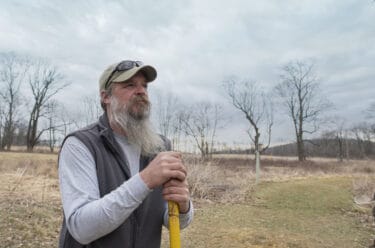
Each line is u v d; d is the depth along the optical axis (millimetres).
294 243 5805
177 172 1345
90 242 1317
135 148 1604
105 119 1600
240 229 6484
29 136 49344
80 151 1395
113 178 1426
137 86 1626
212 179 11523
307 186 13297
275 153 60844
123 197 1243
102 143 1479
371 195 11203
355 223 7508
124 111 1570
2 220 5148
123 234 1394
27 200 6906
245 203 9336
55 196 7715
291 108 49906
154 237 1519
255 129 44219
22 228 4969
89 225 1224
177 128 39250
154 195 1561
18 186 8727
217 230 6320
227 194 10266
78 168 1368
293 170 21047
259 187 12312
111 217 1219
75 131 1473
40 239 4711
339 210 8961
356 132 59719
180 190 1405
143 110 1621
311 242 5914
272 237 6082
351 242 6012
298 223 7324
